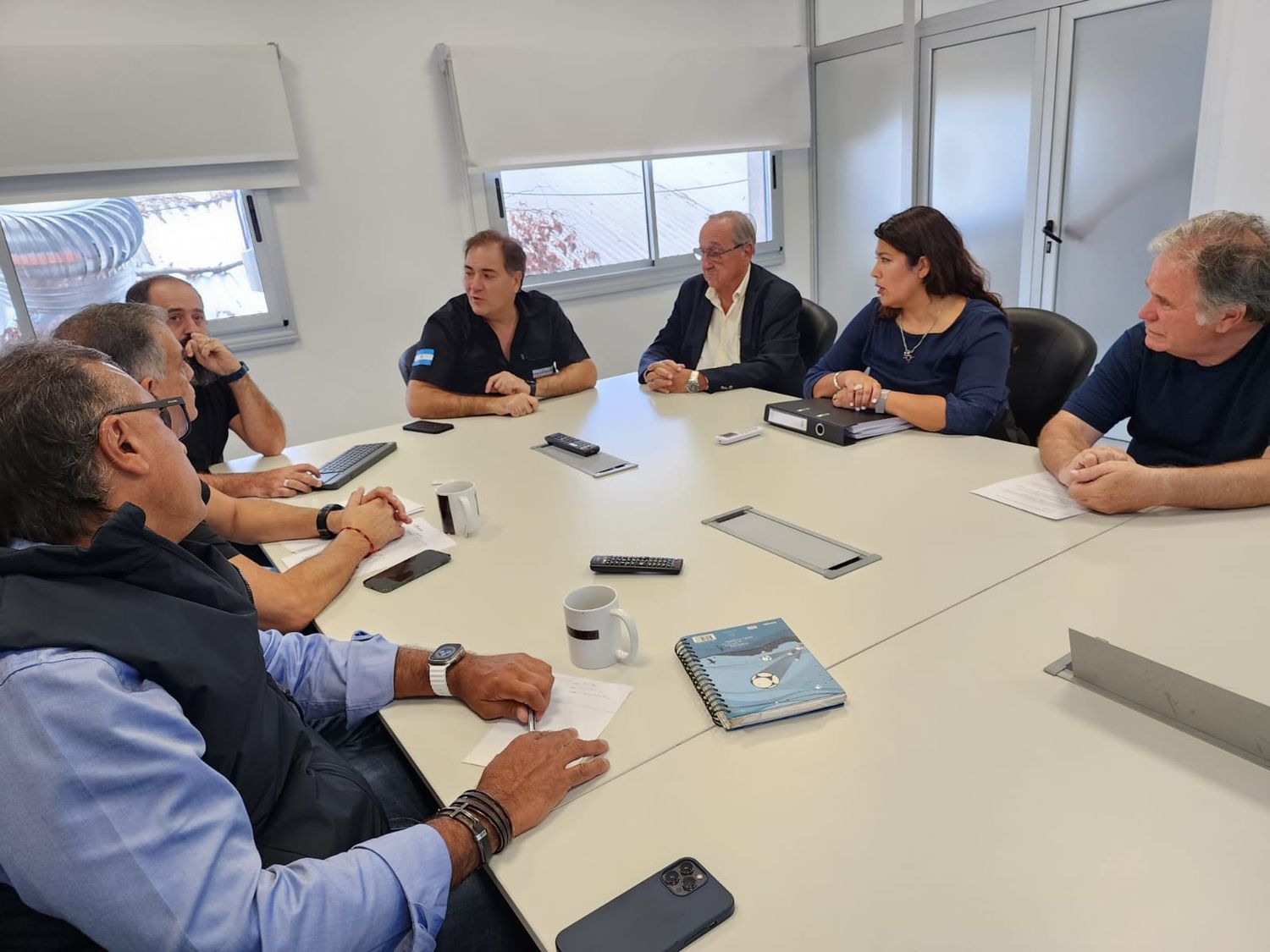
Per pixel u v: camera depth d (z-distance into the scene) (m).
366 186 3.80
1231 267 1.37
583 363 2.87
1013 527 1.39
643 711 0.97
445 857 0.75
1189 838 0.71
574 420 2.43
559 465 2.00
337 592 1.38
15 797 0.60
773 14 4.69
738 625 1.14
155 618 0.74
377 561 1.50
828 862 0.72
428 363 2.70
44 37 3.07
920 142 4.37
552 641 1.16
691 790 0.83
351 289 3.87
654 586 1.30
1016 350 2.24
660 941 0.65
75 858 0.61
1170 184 3.38
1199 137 3.22
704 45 4.51
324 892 0.70
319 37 3.56
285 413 3.83
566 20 4.09
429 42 3.79
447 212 4.02
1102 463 1.42
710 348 3.07
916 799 0.78
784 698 0.93
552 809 0.81
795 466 1.82
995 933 0.63
